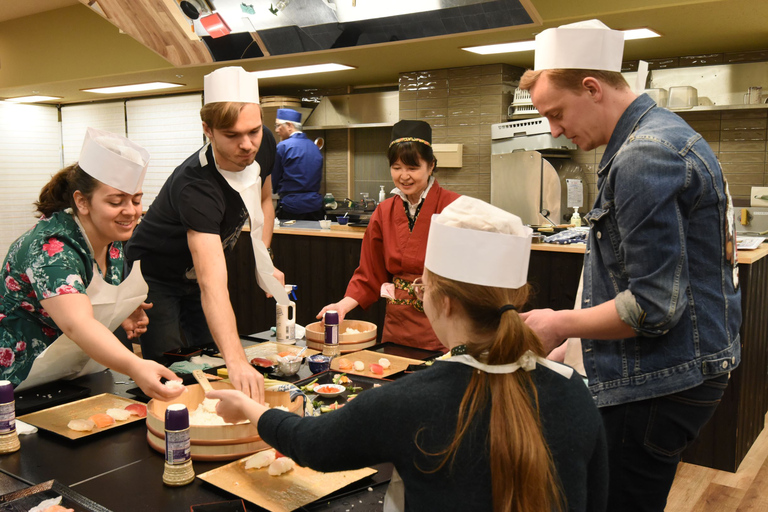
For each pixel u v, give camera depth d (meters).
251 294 5.14
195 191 1.97
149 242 2.34
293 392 1.58
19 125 8.85
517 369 0.92
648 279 1.24
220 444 1.40
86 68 6.66
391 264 2.51
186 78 6.68
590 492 1.00
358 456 0.93
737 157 5.46
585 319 1.33
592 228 1.46
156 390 1.49
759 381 3.54
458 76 6.11
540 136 5.50
